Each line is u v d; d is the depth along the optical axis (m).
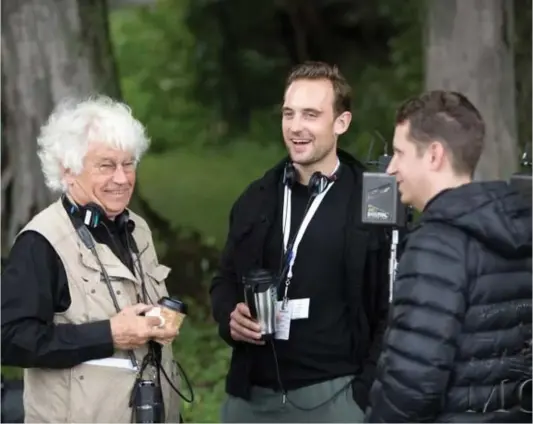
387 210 3.97
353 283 4.11
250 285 4.07
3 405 4.33
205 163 18.52
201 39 21.77
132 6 22.81
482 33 7.63
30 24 8.35
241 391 4.30
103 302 3.59
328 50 20.66
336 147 4.29
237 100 21.62
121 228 3.76
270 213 4.26
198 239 10.48
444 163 3.30
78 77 8.44
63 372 3.56
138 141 3.70
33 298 3.47
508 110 7.71
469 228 3.14
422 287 3.13
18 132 8.39
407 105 3.37
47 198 8.44
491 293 3.15
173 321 3.61
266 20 21.09
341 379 4.14
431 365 3.09
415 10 16.98
